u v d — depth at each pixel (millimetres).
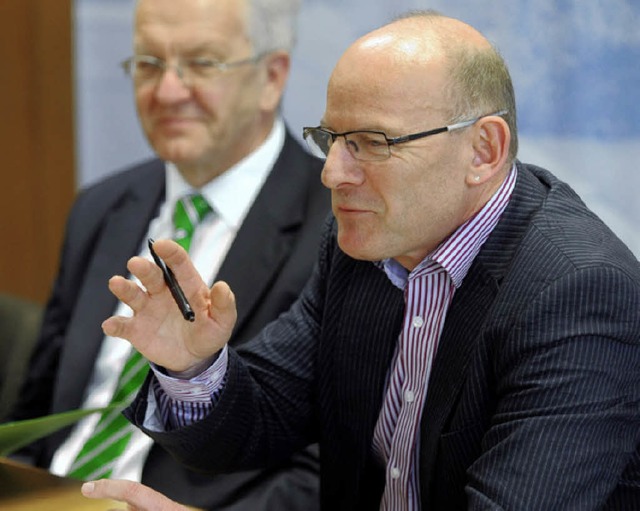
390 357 2820
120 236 4105
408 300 2740
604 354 2328
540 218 2584
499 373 2447
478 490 2293
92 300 3994
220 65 3828
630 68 5062
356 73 2477
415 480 2789
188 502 3418
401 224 2518
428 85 2447
